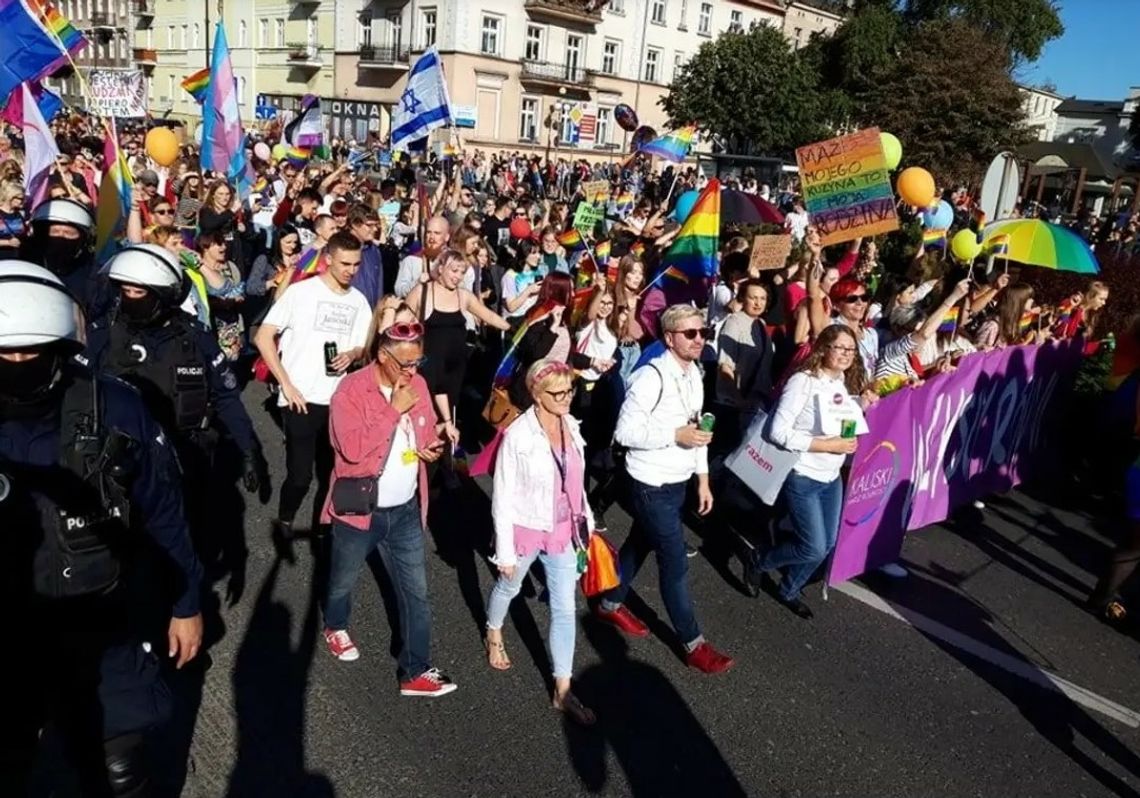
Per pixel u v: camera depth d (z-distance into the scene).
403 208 11.09
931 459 5.82
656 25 49.53
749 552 5.21
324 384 4.84
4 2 6.74
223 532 5.28
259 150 15.83
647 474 4.03
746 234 11.42
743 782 3.51
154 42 59.19
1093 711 4.28
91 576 2.27
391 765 3.40
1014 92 28.67
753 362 6.17
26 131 7.12
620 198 14.84
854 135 6.25
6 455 2.17
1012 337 6.85
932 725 4.02
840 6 58.66
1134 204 29.02
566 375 3.62
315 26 47.44
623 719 3.83
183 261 5.59
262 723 3.58
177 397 3.90
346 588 3.88
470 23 40.84
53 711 2.36
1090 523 6.70
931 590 5.39
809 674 4.32
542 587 4.92
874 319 7.87
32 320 2.08
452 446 5.88
